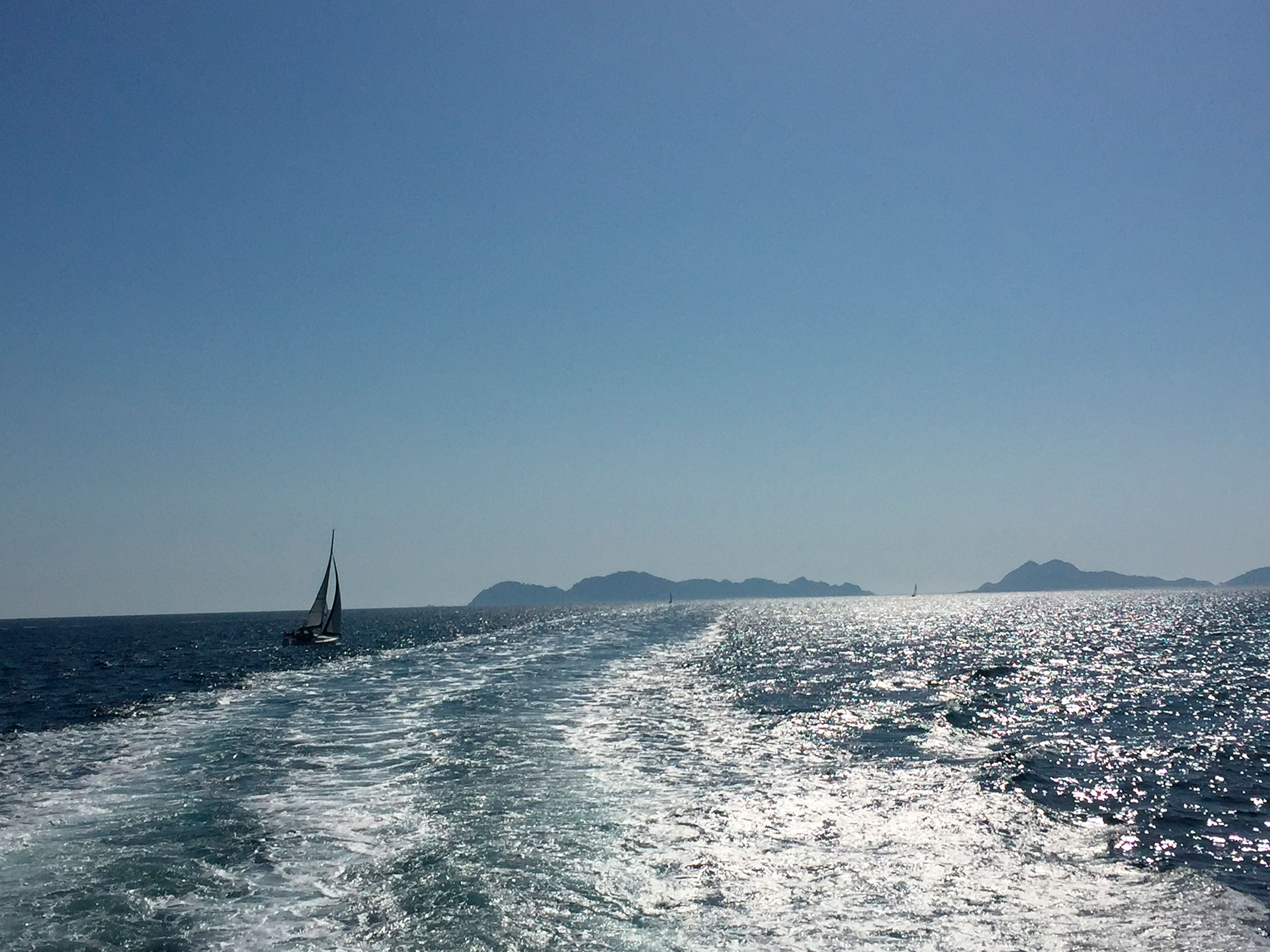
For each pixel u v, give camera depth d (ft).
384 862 51.42
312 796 66.59
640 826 59.98
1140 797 71.20
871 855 55.47
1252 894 49.57
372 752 82.33
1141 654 219.20
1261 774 79.66
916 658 207.21
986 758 85.92
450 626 432.66
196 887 47.42
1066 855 56.34
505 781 71.36
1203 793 72.59
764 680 155.63
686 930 43.19
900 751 89.35
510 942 40.78
